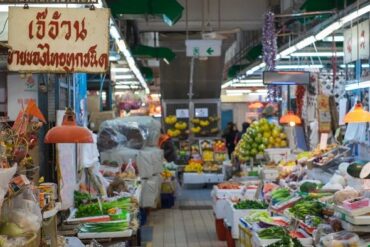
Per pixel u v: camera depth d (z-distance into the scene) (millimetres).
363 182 4898
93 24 3623
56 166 4766
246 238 5121
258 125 9891
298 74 8477
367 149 6910
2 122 3406
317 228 4223
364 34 7176
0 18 4164
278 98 10758
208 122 16500
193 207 11141
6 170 2475
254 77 16406
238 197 7020
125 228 4574
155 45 14250
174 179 11664
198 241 7836
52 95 4926
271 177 7828
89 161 5965
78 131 3732
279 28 10547
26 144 3336
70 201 5176
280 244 4035
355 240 3705
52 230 3408
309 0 7875
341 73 9328
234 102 27000
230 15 11922
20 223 2668
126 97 14078
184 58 15703
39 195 3293
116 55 8281
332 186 5488
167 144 12930
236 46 16547
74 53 3621
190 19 12102
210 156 15039
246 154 9727
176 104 16672
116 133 9109
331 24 6391
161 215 10203
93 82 10148
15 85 4723
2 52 3541
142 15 7570
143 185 8984
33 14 3598
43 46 3605
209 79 16188
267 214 5379
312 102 8625
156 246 7562
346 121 5871
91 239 4434
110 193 6395
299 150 8945
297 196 5441
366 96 7402
